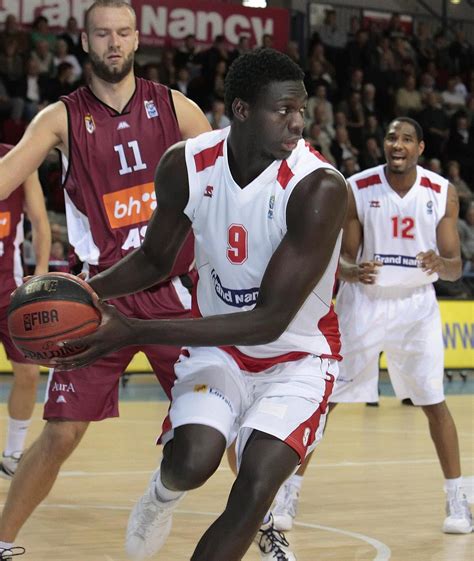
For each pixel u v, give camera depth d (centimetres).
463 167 2436
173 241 464
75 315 402
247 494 408
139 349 553
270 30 2475
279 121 414
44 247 864
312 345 465
